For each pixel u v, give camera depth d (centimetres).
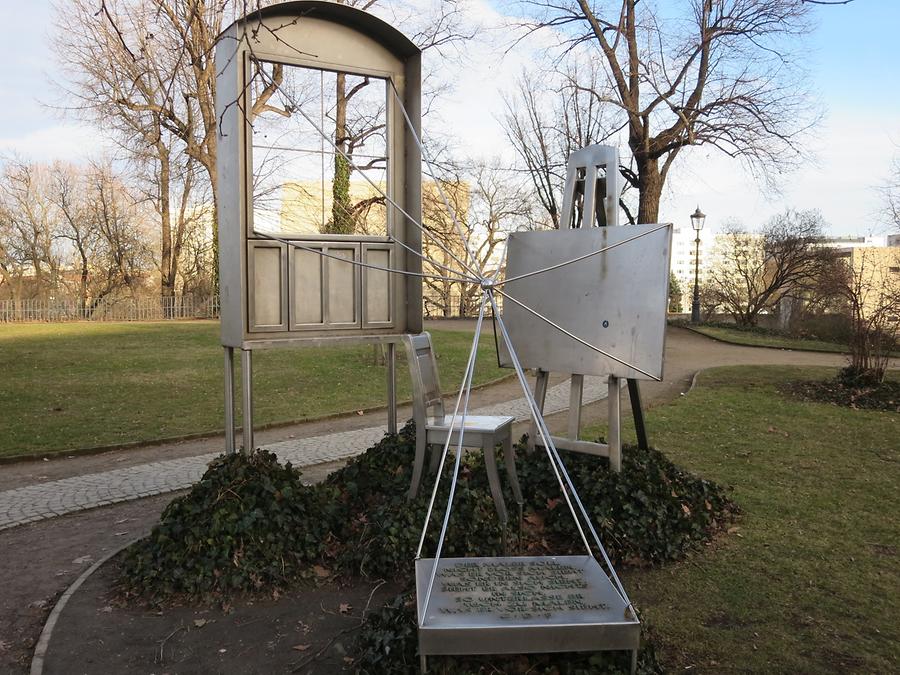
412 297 635
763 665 351
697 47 2162
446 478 522
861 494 622
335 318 604
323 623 413
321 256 593
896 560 477
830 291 2097
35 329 2491
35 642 416
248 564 455
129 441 971
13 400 1241
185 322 2992
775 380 1305
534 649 304
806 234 2805
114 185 4144
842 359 1789
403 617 350
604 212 606
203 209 4288
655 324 514
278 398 1294
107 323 2897
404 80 626
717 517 550
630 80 2423
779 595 428
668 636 382
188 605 440
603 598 334
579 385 573
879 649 364
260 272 564
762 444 811
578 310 560
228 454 545
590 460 559
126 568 473
